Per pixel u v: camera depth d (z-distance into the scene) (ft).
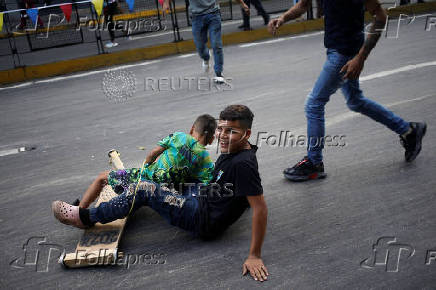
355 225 10.19
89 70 28.32
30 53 34.68
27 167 14.49
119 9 34.58
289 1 40.96
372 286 8.27
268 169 13.34
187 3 39.01
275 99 19.43
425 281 8.30
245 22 33.12
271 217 10.78
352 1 10.55
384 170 12.62
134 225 10.68
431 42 27.20
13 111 20.88
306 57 26.37
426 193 11.24
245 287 8.43
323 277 8.58
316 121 11.86
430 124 15.31
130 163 14.17
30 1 36.86
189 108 19.15
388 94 18.70
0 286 8.80
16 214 11.57
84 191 12.62
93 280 8.85
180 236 10.17
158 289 8.50
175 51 30.55
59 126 18.26
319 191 11.84
